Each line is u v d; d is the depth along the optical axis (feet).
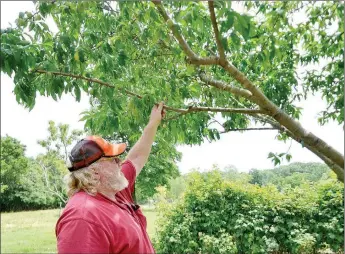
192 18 6.43
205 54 9.50
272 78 12.15
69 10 7.21
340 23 11.31
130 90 8.77
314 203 21.86
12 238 37.14
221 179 23.62
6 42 5.89
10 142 69.41
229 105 10.91
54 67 7.07
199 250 22.99
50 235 38.83
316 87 13.73
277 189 22.86
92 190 5.81
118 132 9.43
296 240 21.38
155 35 7.68
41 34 7.20
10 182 66.69
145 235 6.31
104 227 5.27
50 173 40.06
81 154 5.91
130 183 7.39
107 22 8.10
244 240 22.41
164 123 9.02
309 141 8.31
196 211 23.52
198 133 10.27
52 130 37.22
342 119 13.30
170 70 9.79
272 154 10.57
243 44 10.00
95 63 8.43
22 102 7.39
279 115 8.17
